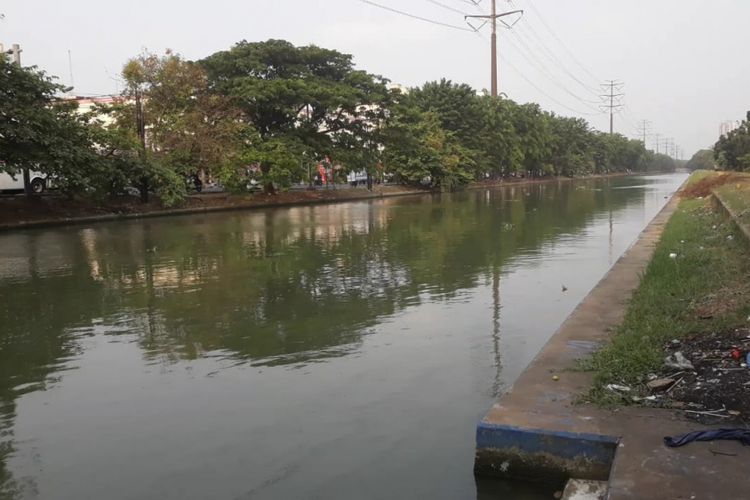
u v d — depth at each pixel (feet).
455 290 30.27
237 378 18.53
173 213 94.07
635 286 25.96
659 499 9.44
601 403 13.23
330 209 100.53
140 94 98.89
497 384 17.34
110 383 18.49
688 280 24.82
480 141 183.32
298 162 111.24
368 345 21.43
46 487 12.50
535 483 12.07
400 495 11.71
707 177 123.95
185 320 25.93
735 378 13.61
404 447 13.65
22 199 82.23
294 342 22.11
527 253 42.37
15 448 14.32
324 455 13.39
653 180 257.96
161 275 37.35
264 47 115.03
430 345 21.18
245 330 24.00
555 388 14.39
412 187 156.25
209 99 104.37
